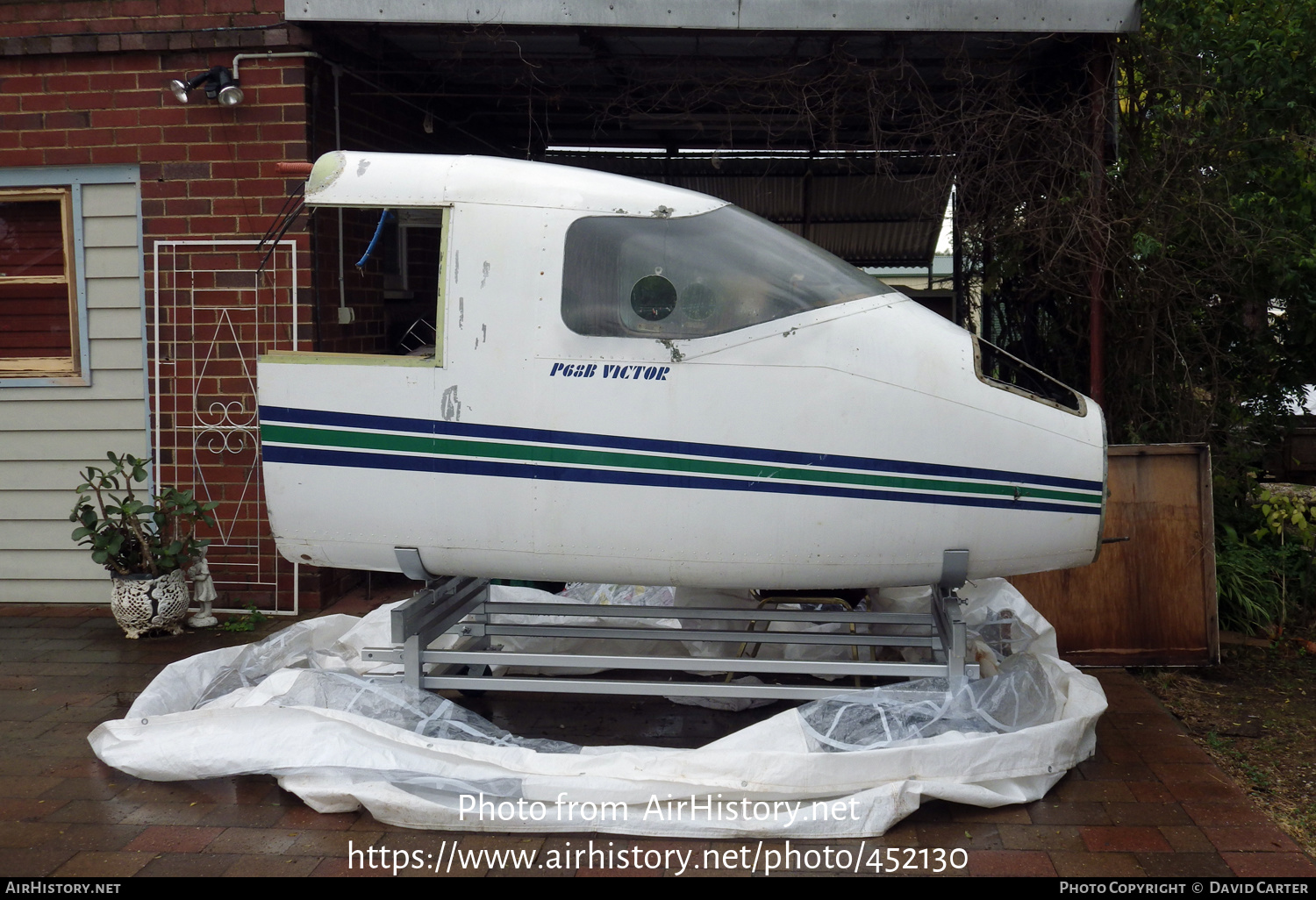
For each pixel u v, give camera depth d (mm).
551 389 3916
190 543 5895
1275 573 6102
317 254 6000
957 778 3693
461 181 4004
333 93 6176
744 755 3605
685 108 6652
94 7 6012
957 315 7410
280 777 3801
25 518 6457
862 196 10109
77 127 6098
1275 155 6070
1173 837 3537
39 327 6395
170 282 6074
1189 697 4953
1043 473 3961
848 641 4426
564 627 4723
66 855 3455
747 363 3873
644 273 3906
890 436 3885
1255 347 6441
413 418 3992
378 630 5039
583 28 5461
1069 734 3869
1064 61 5988
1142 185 5910
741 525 3918
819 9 5297
